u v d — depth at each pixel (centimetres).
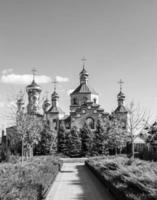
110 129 5922
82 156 6284
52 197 1630
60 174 2880
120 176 1664
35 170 1741
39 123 4003
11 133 4438
